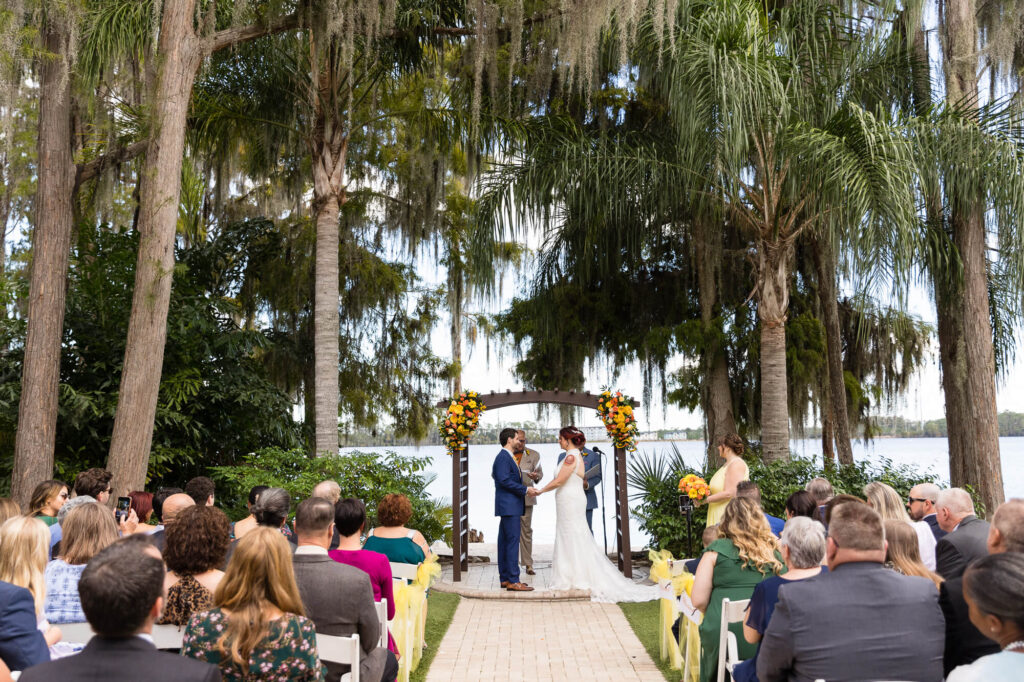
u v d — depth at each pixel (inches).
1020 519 121.0
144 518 218.5
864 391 577.0
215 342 496.4
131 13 368.2
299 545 145.6
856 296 366.9
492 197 450.0
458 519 404.5
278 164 553.9
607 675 232.5
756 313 544.7
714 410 530.3
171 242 341.4
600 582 366.9
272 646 105.0
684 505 346.9
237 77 474.9
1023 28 387.2
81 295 454.3
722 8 376.2
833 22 405.1
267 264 603.5
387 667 169.2
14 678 113.1
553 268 561.6
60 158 369.1
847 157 342.0
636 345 560.7
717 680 171.8
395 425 643.5
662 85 417.7
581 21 386.6
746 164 414.0
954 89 385.7
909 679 111.0
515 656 257.3
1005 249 358.3
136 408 328.5
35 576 133.2
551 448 2485.2
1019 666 81.7
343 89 468.8
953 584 119.5
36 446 354.0
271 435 526.3
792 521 145.3
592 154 432.5
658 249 546.3
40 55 337.7
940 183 376.2
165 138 340.2
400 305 633.6
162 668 82.8
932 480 385.1
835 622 112.5
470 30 462.3
